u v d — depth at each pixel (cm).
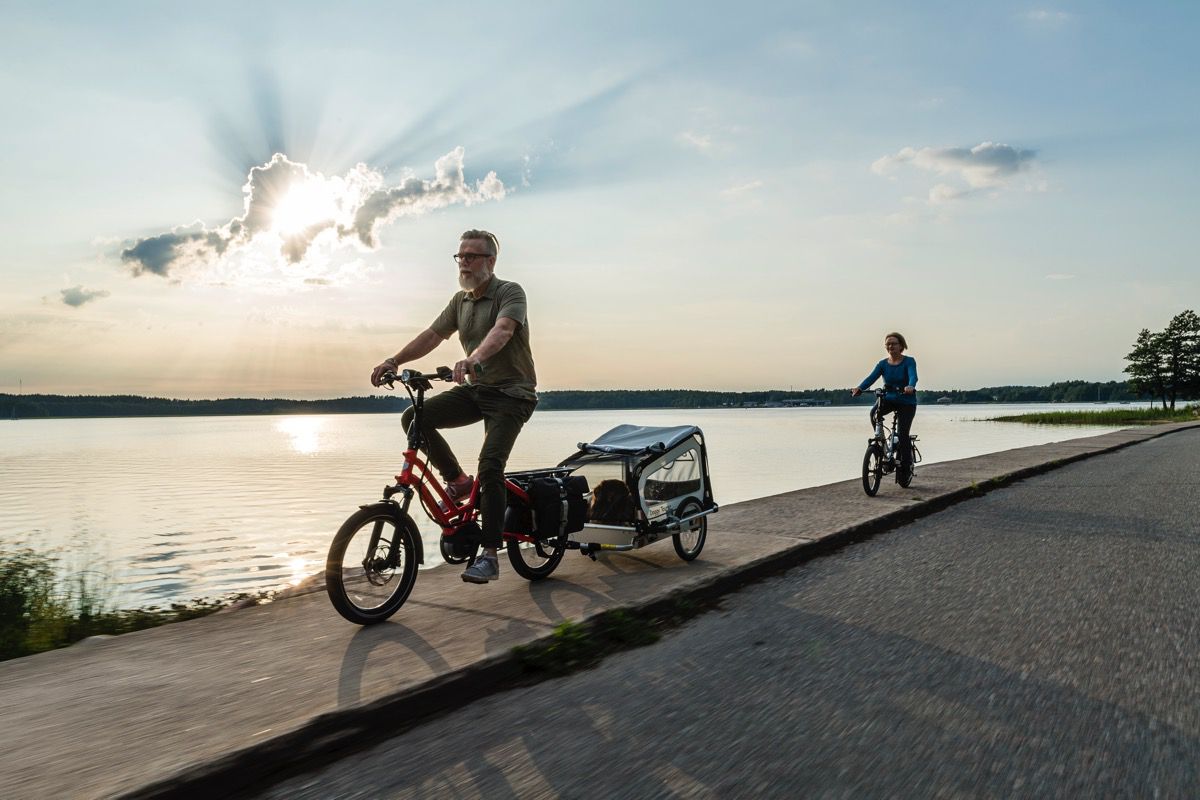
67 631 505
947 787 240
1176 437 2388
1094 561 573
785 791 239
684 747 273
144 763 246
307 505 2112
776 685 332
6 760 250
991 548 631
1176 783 240
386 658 347
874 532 714
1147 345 9869
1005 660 359
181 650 370
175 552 1295
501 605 440
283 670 335
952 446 3488
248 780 254
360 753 277
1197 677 332
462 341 500
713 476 2406
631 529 529
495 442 464
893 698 314
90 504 2180
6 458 5172
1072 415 7550
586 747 275
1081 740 272
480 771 259
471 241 475
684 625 433
